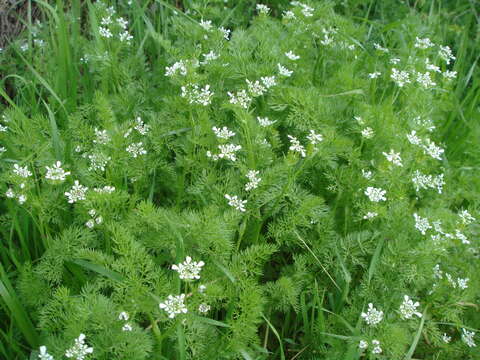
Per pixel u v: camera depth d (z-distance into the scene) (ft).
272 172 1.14
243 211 1.12
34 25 1.64
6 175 1.05
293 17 1.55
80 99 1.56
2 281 0.99
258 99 1.48
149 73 1.62
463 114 1.84
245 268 1.04
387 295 1.14
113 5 1.77
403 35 1.85
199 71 1.50
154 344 0.97
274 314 1.21
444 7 2.44
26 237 1.16
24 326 0.98
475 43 2.21
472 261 1.29
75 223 1.15
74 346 0.81
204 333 0.99
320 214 1.17
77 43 1.55
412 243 1.21
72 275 1.11
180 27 1.54
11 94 1.61
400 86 1.39
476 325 1.23
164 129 1.25
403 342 0.99
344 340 1.08
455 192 1.48
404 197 1.28
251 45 1.51
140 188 1.24
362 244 1.18
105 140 1.11
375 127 1.33
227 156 1.14
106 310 0.88
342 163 1.40
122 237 0.93
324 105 1.33
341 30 1.65
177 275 0.92
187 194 1.25
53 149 1.20
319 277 1.22
